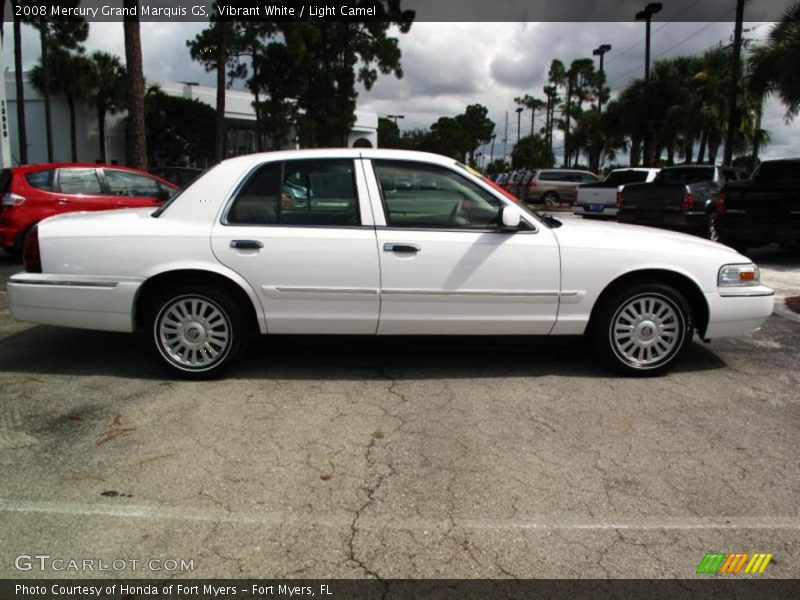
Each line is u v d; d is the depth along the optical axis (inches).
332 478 135.0
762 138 1301.7
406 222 185.3
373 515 121.7
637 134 1422.2
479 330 190.1
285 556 109.4
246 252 181.6
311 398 177.9
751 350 229.0
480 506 124.9
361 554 110.0
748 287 196.4
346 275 182.9
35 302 187.0
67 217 197.2
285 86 1127.0
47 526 116.8
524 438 154.4
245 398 177.3
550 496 128.6
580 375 198.5
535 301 188.1
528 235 186.9
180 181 741.9
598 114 1577.3
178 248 181.9
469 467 140.1
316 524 118.5
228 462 141.1
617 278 190.2
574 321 191.0
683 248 192.4
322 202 185.0
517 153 2699.3
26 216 366.0
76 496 126.7
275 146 1224.8
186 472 136.6
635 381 194.2
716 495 129.5
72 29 1056.8
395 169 186.5
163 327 187.6
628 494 129.6
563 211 988.6
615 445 151.2
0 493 127.6
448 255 183.6
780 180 432.5
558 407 173.3
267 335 191.2
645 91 1216.2
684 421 165.2
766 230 406.3
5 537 113.6
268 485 131.8
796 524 119.7
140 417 163.9
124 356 212.7
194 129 1418.6
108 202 387.2
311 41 1053.2
